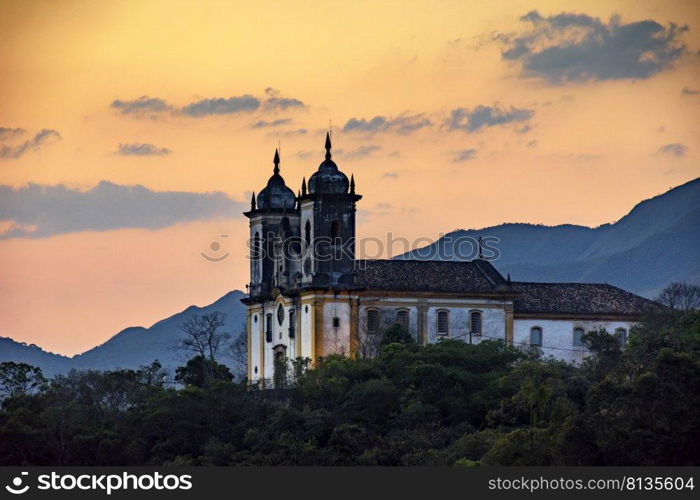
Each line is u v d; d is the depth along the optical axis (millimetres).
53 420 161000
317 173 187625
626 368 147375
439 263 194375
